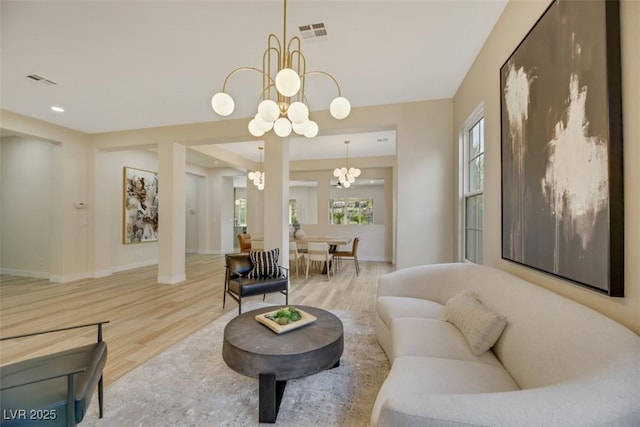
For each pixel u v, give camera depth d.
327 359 1.78
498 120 2.34
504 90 2.13
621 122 1.12
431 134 3.87
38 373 1.42
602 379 0.90
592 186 1.23
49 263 5.49
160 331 2.96
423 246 3.86
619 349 0.96
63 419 1.24
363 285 5.01
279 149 4.67
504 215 2.15
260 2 2.12
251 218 8.25
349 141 6.02
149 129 5.16
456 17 2.30
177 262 5.14
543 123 1.61
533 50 1.71
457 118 3.62
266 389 1.65
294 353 1.68
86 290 4.57
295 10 2.19
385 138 5.80
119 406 1.78
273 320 2.08
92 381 1.41
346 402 1.82
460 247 3.54
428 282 2.77
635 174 1.08
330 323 2.12
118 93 3.68
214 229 9.37
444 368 1.46
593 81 1.22
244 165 7.78
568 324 1.20
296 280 5.41
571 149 1.37
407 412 0.92
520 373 1.34
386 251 7.90
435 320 2.12
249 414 1.72
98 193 5.58
